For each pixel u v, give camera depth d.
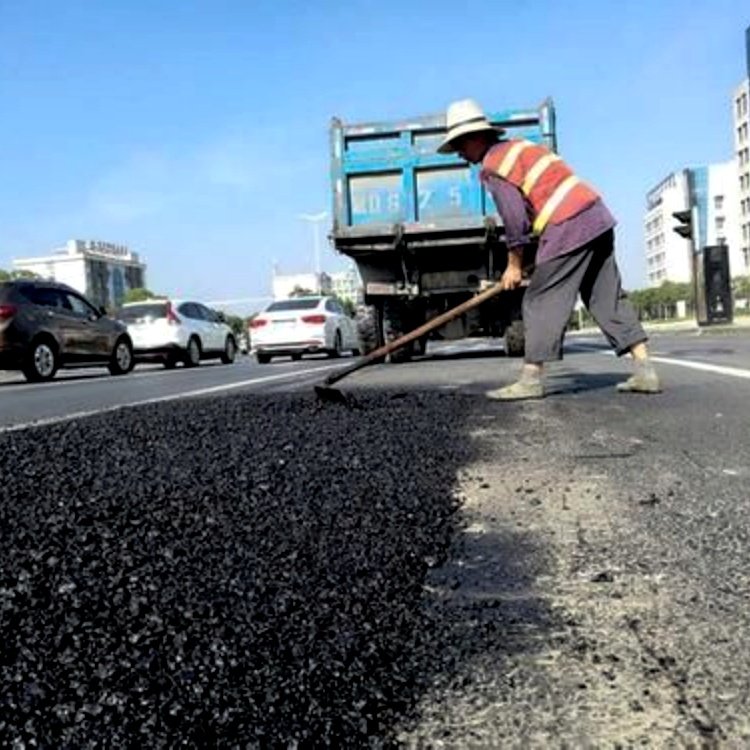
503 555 2.57
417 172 12.05
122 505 3.06
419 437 4.52
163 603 2.12
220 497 3.19
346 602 2.16
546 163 5.77
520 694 1.72
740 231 131.00
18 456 4.05
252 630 1.98
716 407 5.43
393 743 1.55
